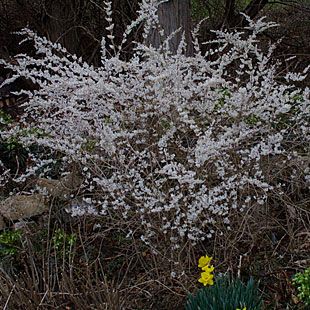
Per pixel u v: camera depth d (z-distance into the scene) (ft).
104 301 9.82
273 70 12.03
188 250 10.77
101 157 10.85
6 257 11.16
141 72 11.30
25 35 27.91
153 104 11.31
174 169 10.41
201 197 10.35
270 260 10.81
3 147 14.53
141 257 11.11
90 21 26.86
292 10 28.94
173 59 12.00
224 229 10.92
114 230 12.08
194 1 28.45
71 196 11.76
